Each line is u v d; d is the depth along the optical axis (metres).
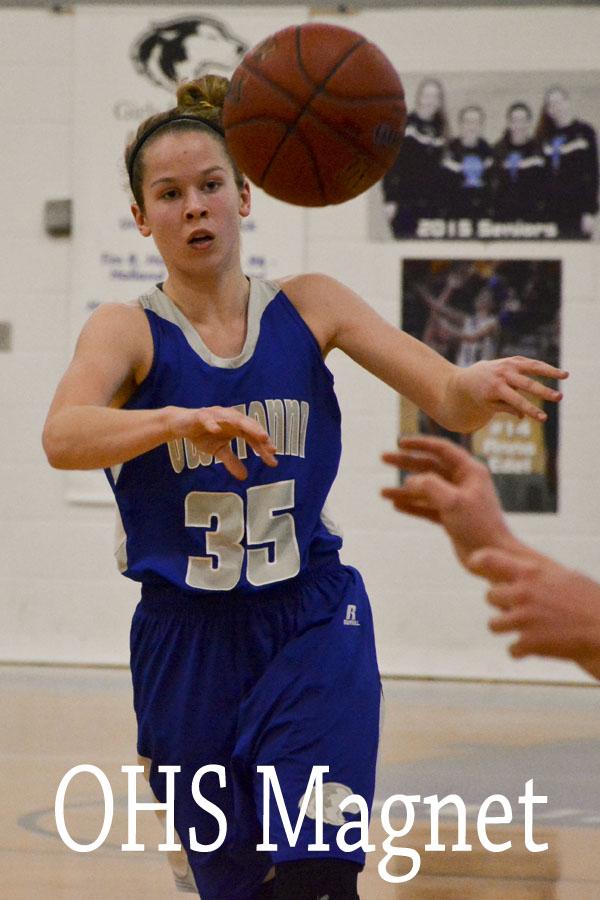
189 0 19.19
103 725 13.94
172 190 5.39
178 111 5.51
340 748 5.11
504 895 7.89
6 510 19.06
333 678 5.19
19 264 19.23
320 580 5.41
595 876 8.38
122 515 5.44
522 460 18.61
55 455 4.78
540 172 18.72
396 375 5.39
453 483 2.85
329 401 5.52
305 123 5.24
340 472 18.73
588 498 18.59
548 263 18.72
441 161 18.80
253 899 5.61
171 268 5.46
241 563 5.29
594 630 2.44
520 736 13.85
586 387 18.66
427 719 15.01
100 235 19.23
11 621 19.06
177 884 6.02
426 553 18.64
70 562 19.02
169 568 5.33
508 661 18.55
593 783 11.36
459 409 5.13
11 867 8.42
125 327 5.30
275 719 5.15
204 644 5.34
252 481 5.29
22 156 19.25
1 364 19.19
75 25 19.17
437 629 18.64
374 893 7.93
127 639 18.97
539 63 18.67
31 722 14.08
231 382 5.33
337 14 18.95
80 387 5.02
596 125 18.64
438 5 18.73
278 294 5.58
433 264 18.84
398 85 5.42
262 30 19.14
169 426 4.51
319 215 18.97
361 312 5.56
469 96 18.77
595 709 16.08
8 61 19.23
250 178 5.46
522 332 18.78
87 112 19.20
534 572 2.49
